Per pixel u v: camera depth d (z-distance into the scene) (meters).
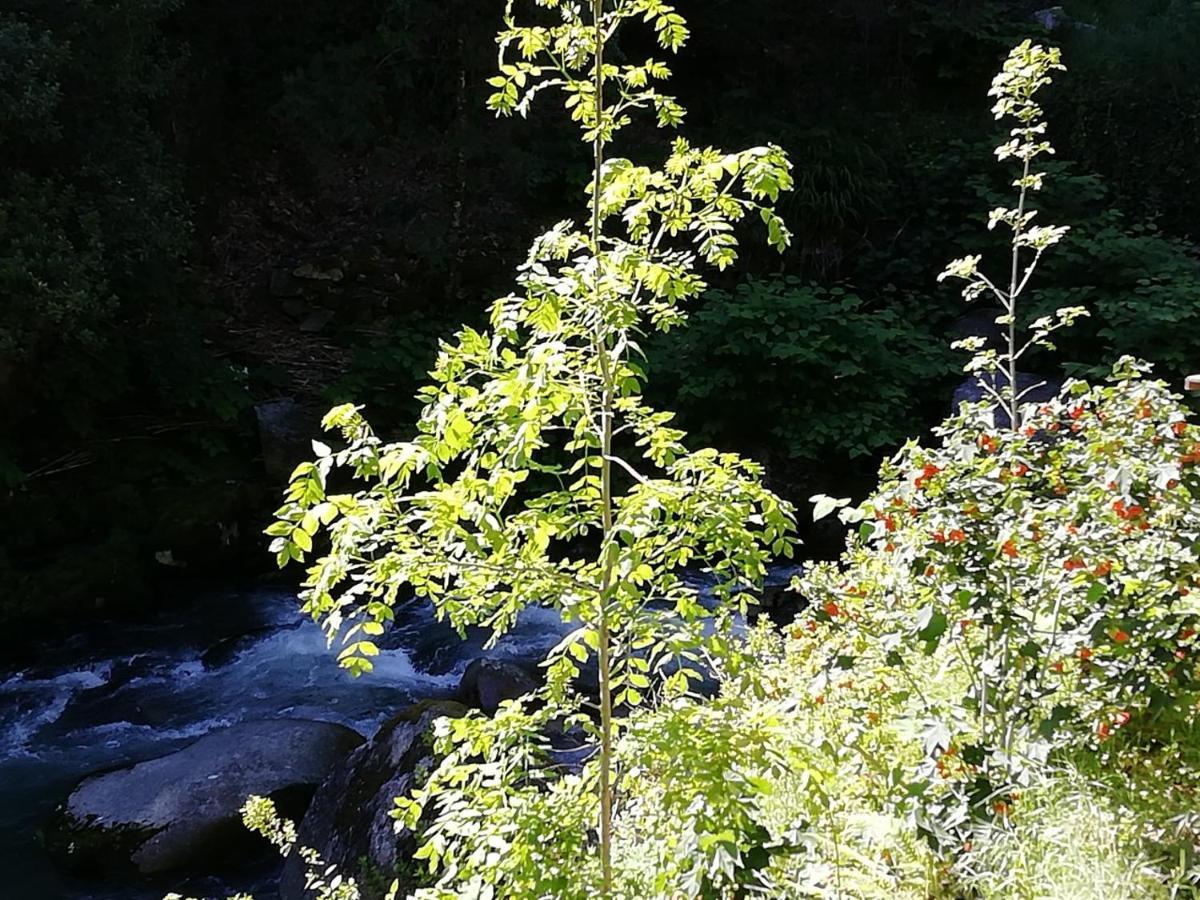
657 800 2.10
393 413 8.13
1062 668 2.40
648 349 8.43
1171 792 2.19
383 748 3.95
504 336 1.68
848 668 2.40
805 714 2.57
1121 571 2.22
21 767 5.02
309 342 8.80
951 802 2.19
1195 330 7.61
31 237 6.03
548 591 1.73
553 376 1.64
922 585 2.40
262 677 5.96
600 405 1.79
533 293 1.72
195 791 4.29
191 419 7.54
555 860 1.73
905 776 2.31
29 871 4.18
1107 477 2.16
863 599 2.62
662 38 1.79
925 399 8.40
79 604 6.42
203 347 8.03
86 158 6.58
